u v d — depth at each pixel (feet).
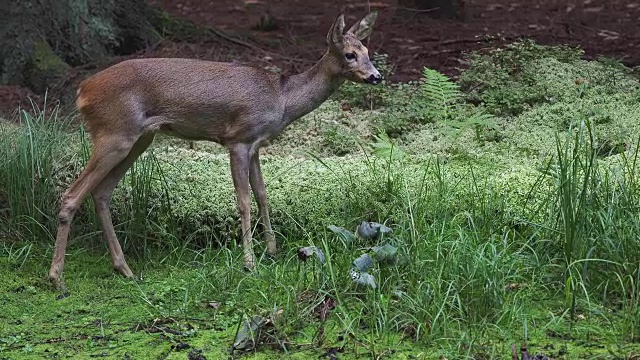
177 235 25.72
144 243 25.25
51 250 25.55
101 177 23.12
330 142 31.35
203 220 25.76
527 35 46.21
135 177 26.23
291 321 20.29
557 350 18.95
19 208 26.71
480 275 20.59
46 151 27.45
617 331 19.62
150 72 23.20
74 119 34.12
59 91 38.42
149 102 23.24
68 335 20.61
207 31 44.98
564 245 21.74
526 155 29.32
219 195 26.35
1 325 21.24
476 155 29.07
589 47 44.01
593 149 22.49
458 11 50.49
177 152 29.68
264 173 27.91
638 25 49.96
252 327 19.81
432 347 19.19
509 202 25.05
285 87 24.44
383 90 34.68
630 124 30.73
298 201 25.99
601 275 21.33
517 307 20.33
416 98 33.81
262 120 23.89
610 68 35.53
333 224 25.04
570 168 24.35
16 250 25.72
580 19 51.65
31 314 21.86
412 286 20.85
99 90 22.81
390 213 25.07
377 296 20.70
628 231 21.77
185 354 19.47
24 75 39.75
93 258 25.46
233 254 23.84
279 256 24.29
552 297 21.24
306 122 32.81
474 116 30.45
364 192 25.93
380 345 19.35
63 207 23.13
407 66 41.09
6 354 19.65
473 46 43.91
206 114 23.56
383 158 28.58
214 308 21.52
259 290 21.74
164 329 20.67
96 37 41.73
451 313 20.01
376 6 56.08
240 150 23.82
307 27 50.93
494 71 35.19
